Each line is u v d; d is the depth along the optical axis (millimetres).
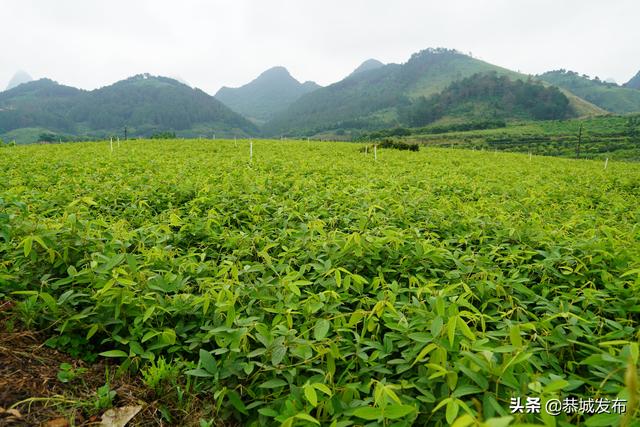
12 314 3176
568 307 3328
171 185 8672
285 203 7043
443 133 106938
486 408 2109
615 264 4262
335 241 4449
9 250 3775
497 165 21531
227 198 7555
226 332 2832
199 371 2680
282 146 31031
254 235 5152
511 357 2289
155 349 3066
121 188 7816
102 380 2807
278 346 2723
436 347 2422
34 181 8984
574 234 5805
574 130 88625
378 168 15477
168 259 4242
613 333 2828
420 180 11516
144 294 3354
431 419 2371
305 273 4312
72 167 11391
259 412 2383
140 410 2574
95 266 3277
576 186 12617
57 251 3619
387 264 4340
